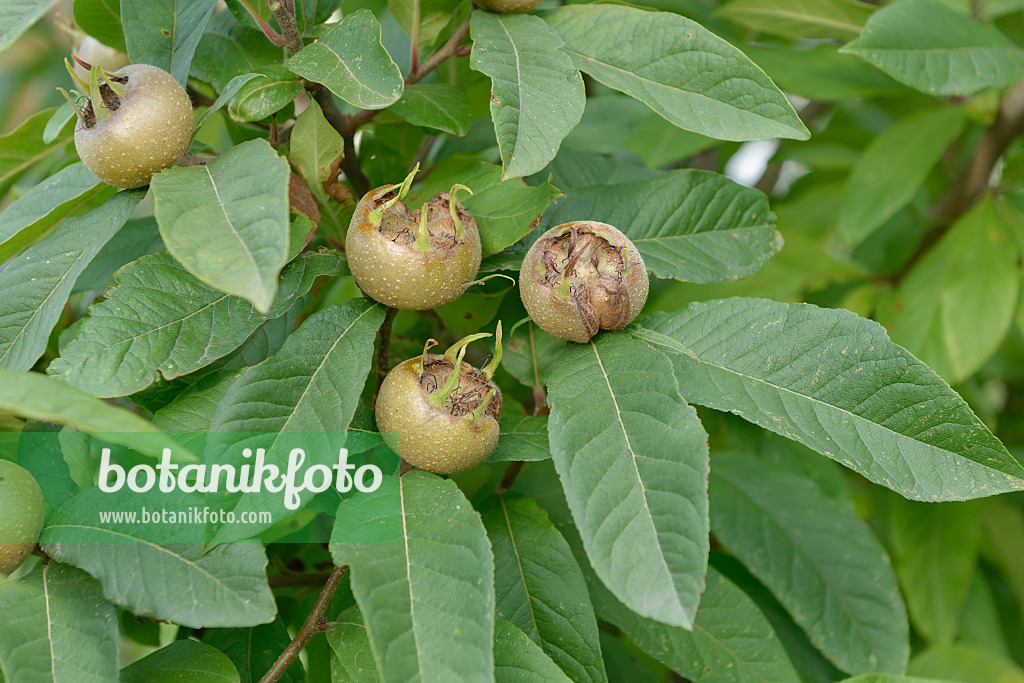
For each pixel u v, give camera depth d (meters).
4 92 1.04
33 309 0.61
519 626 0.63
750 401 0.62
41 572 0.60
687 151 0.80
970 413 0.61
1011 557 0.87
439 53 0.67
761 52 0.82
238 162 0.60
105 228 0.62
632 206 0.67
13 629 0.59
